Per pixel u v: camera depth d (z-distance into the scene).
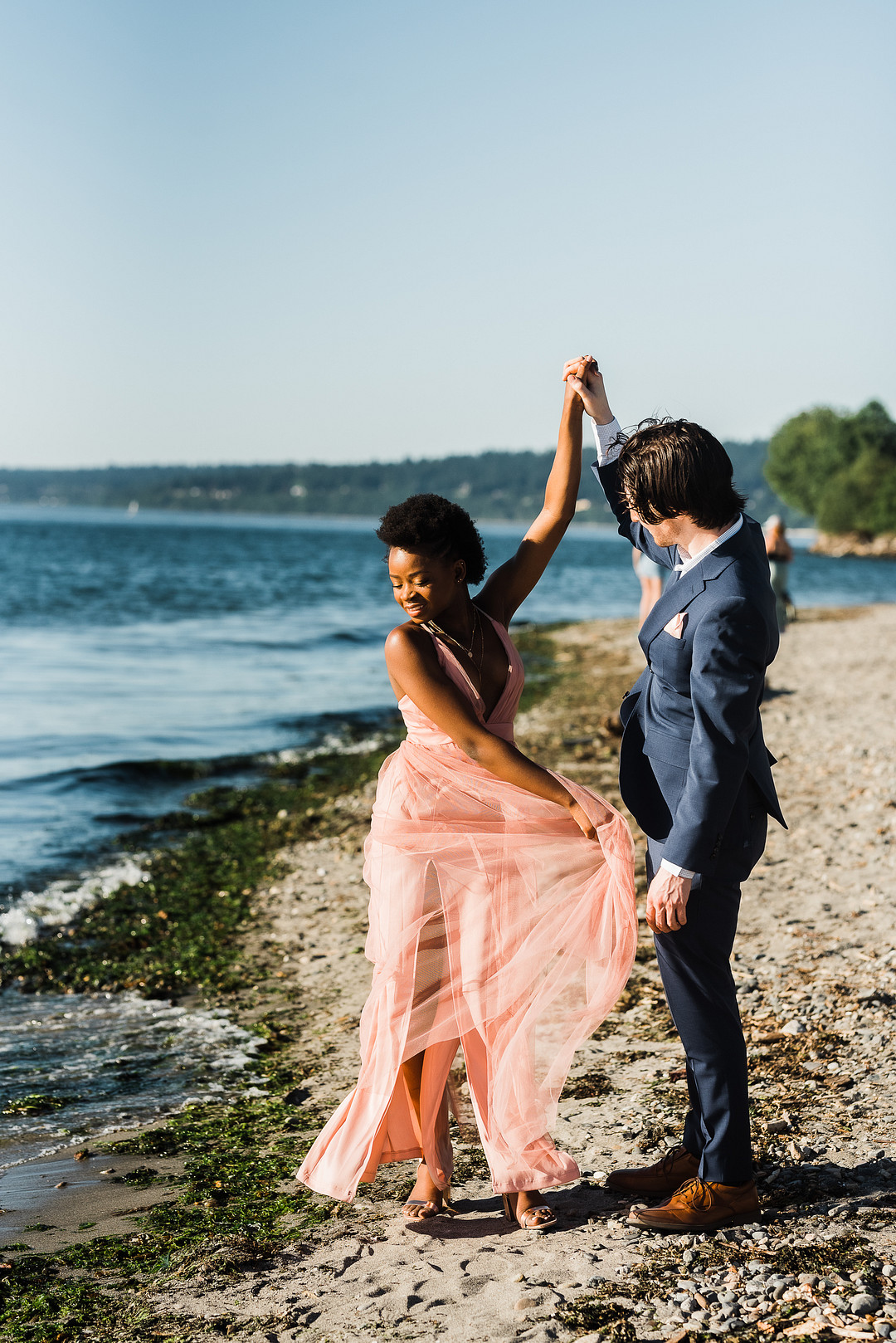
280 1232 3.33
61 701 15.88
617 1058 4.49
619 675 19.23
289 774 11.74
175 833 9.33
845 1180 3.22
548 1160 3.09
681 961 2.95
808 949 5.57
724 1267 2.83
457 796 3.15
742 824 2.89
